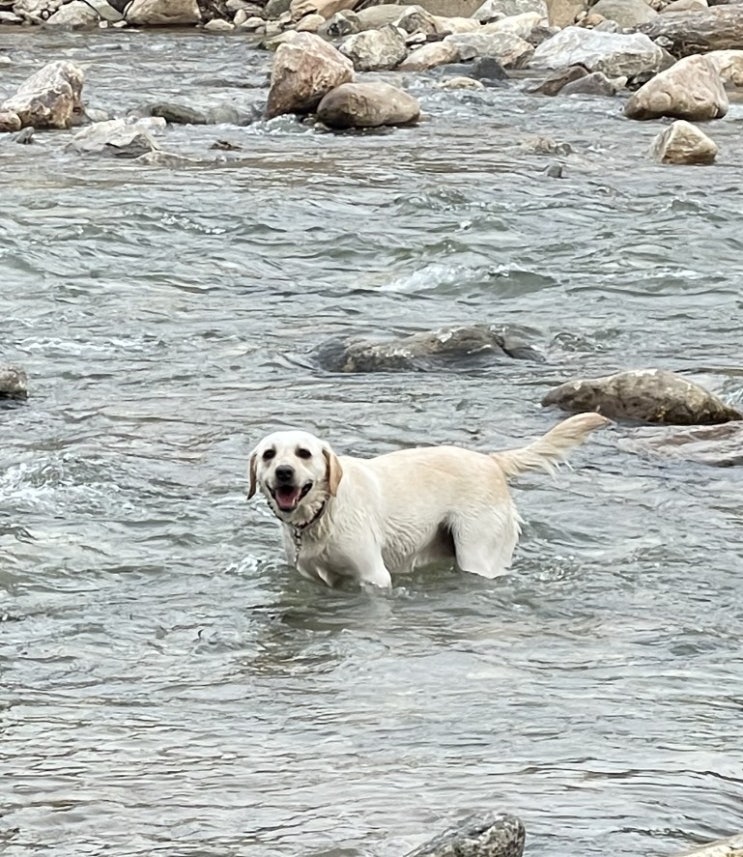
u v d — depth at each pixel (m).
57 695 9.73
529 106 37.25
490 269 21.77
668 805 8.17
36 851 7.68
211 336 18.81
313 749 8.92
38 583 11.60
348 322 19.61
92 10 50.81
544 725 9.26
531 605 11.34
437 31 47.53
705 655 10.46
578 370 17.61
